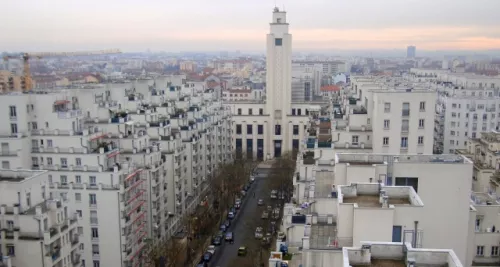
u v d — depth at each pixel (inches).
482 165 6766.7
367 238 2568.9
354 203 2667.3
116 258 5462.6
